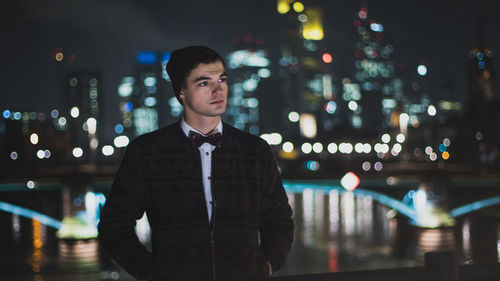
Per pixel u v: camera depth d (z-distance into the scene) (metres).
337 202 88.19
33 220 61.91
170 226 2.29
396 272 2.89
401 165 93.19
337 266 44.69
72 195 41.59
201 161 2.37
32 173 77.81
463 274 3.08
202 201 2.32
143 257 2.27
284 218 2.47
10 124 99.25
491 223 58.44
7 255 46.62
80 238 40.81
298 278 2.77
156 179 2.33
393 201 68.56
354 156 165.88
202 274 2.24
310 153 179.75
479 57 149.88
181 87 2.41
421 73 100.00
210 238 2.27
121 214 2.35
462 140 125.69
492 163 101.00
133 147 2.39
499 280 3.10
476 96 148.00
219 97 2.39
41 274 40.12
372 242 54.44
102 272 39.69
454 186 63.50
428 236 50.41
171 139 2.40
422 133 135.12
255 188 2.37
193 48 2.42
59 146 109.12
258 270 2.29
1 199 61.50
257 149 2.43
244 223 2.32
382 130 170.62
